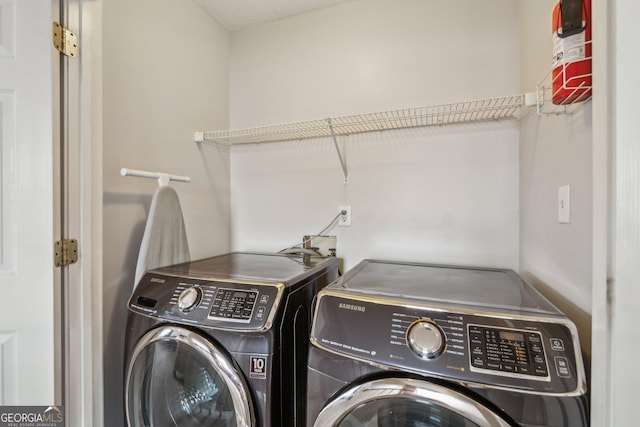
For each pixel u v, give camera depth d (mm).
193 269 1200
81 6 1028
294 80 1754
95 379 1059
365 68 1598
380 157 1571
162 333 921
